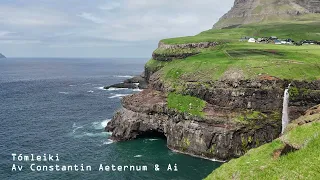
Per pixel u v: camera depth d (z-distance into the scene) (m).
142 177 63.72
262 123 76.19
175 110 82.94
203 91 84.50
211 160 73.50
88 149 79.69
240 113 77.88
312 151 34.81
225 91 81.56
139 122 88.00
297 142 37.88
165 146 82.62
